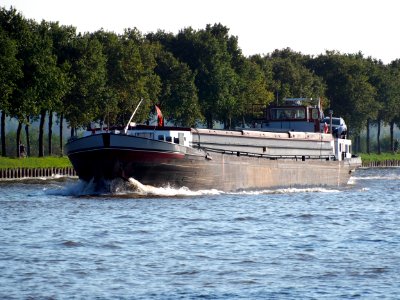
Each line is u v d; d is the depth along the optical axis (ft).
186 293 396.98
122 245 511.40
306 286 411.54
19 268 442.50
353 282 419.95
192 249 501.15
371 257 481.46
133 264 456.04
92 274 431.84
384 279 426.51
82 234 549.54
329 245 521.24
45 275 428.15
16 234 547.90
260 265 457.68
